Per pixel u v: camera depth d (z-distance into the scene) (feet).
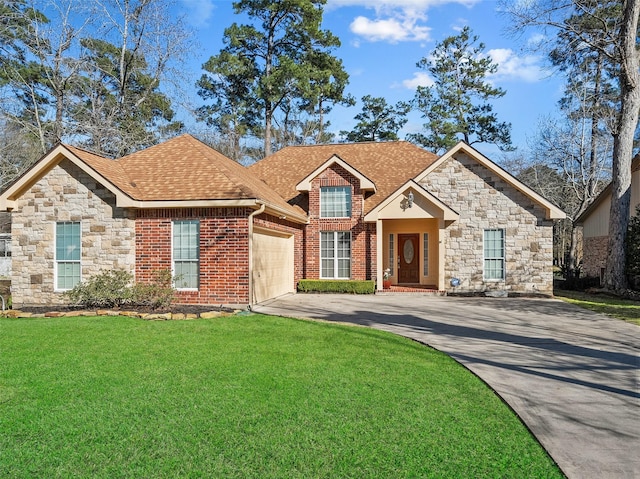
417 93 143.64
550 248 61.67
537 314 45.57
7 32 88.38
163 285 46.32
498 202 63.05
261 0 116.26
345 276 67.31
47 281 49.16
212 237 46.91
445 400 19.76
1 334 32.60
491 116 136.67
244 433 16.15
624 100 64.75
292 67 112.98
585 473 13.66
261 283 51.44
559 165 104.99
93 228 48.39
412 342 31.50
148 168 53.31
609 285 65.82
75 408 18.43
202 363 25.09
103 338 31.42
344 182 66.44
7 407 18.52
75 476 13.23
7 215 95.14
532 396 20.51
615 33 72.38
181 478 13.14
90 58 94.89
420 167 74.74
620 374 24.13
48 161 47.85
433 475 13.41
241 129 123.44
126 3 91.97
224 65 118.52
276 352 27.76
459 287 63.46
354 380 22.30
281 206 54.95
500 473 13.60
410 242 71.10
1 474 13.33
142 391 20.47
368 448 15.08
